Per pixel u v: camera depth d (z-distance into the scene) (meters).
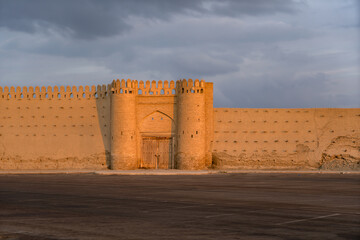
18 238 15.30
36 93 62.19
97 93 60.78
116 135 57.38
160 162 58.59
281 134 59.44
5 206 23.05
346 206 22.61
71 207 22.55
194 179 42.16
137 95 59.06
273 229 16.66
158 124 58.91
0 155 62.00
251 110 59.75
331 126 59.25
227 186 34.19
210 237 15.33
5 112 62.62
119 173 50.44
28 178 44.38
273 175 48.50
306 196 27.08
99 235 15.70
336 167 57.34
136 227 17.11
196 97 56.81
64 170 56.97
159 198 26.22
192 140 56.44
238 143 59.28
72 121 61.25
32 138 61.91
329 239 15.02
